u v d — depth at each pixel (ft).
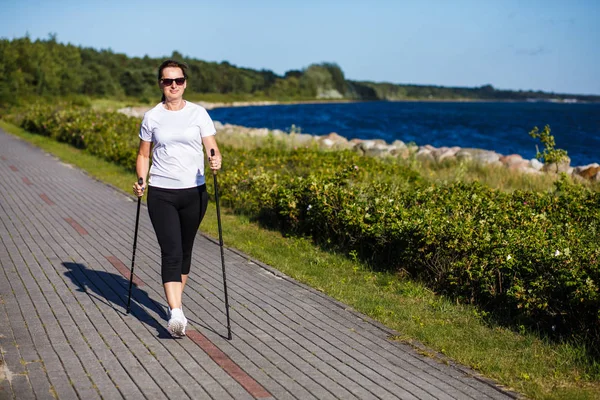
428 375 14.84
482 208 27.37
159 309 18.62
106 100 285.23
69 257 24.39
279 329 17.40
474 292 21.04
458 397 13.67
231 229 30.91
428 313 19.75
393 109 336.29
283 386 13.73
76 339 15.98
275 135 83.20
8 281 20.93
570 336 17.67
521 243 20.94
